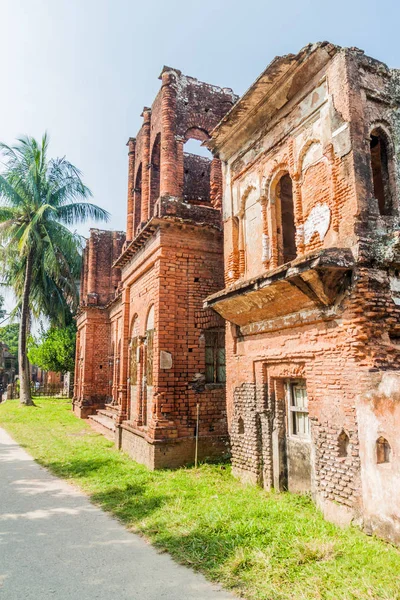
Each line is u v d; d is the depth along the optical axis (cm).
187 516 650
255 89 813
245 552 516
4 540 590
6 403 2900
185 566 500
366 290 605
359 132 652
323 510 637
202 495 768
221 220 1180
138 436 1141
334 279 629
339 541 529
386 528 524
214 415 1090
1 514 705
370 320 603
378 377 567
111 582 462
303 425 764
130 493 802
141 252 1265
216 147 1038
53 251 2325
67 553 543
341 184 659
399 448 514
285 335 771
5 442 1448
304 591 422
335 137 676
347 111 654
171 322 1083
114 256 2431
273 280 696
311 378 692
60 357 3062
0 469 1052
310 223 727
